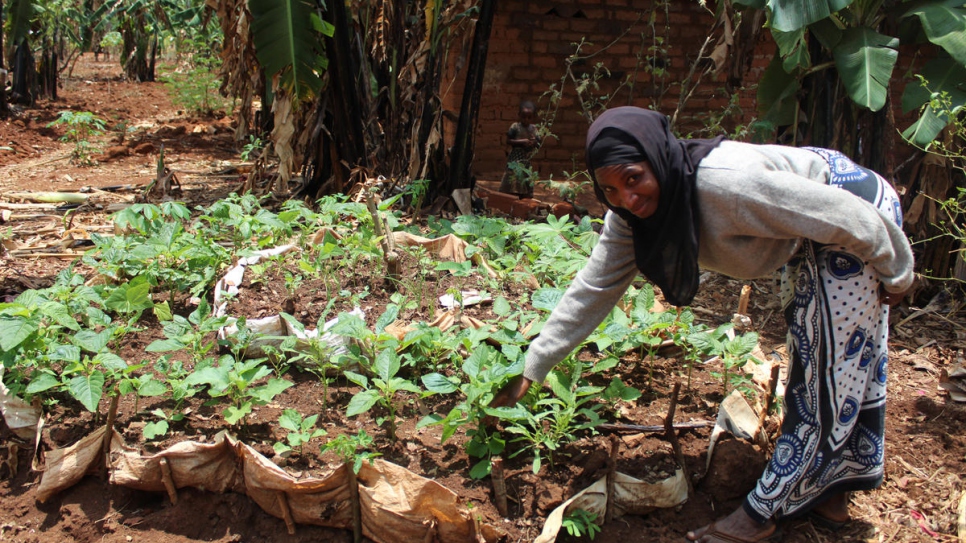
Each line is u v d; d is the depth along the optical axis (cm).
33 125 1168
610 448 280
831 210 216
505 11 868
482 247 464
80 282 388
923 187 469
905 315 466
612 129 213
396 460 295
